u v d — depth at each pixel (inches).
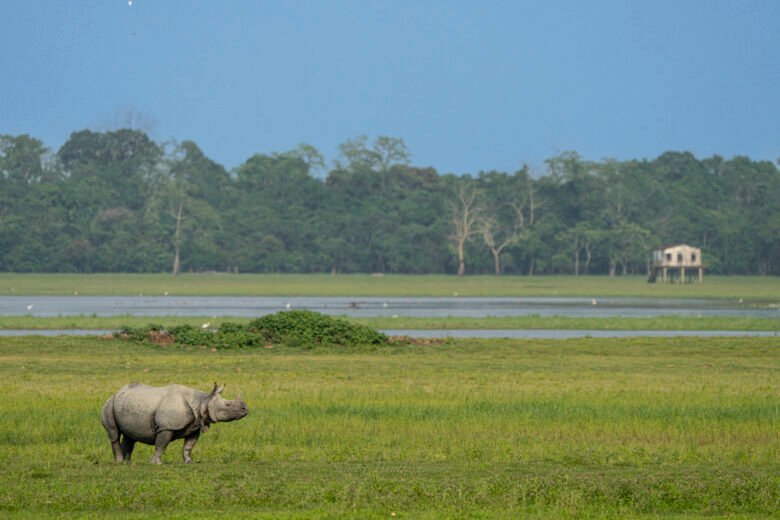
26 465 2778.1
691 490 2527.1
